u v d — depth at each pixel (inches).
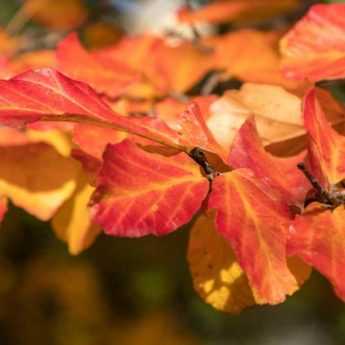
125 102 47.8
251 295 40.5
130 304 103.3
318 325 117.9
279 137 42.8
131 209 37.2
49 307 101.4
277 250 37.2
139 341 101.7
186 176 38.2
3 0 97.7
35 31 77.0
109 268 101.9
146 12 83.6
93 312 101.5
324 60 42.1
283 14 67.5
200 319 109.0
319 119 39.2
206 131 39.3
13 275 100.7
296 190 38.5
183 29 70.6
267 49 52.7
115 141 41.5
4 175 45.0
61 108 38.5
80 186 45.1
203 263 40.7
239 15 59.8
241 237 37.1
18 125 37.6
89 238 44.7
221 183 38.0
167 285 101.7
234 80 55.8
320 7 43.3
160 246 98.6
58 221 45.1
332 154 38.9
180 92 52.2
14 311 101.0
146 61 52.1
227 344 114.5
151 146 38.7
